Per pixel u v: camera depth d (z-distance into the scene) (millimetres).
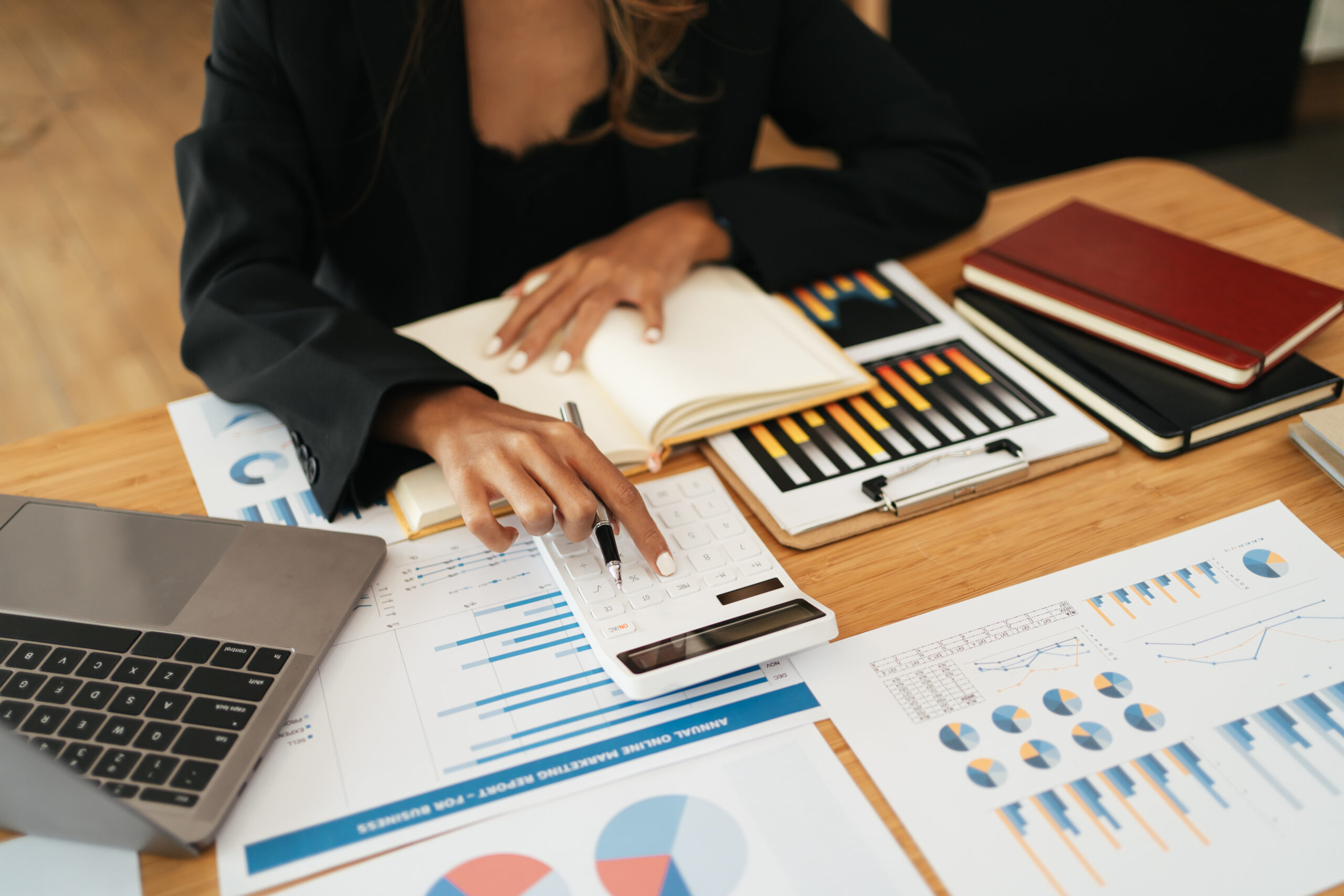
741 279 1024
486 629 656
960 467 767
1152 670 604
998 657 619
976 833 521
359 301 1262
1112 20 2639
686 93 1172
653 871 509
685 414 800
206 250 970
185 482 793
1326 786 533
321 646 625
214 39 1032
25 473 804
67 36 4203
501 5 1071
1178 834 515
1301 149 2934
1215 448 785
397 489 775
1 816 531
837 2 1229
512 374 886
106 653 607
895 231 1073
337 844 524
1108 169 1237
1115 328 867
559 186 1246
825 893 497
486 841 525
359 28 984
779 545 722
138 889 505
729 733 581
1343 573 660
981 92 2691
